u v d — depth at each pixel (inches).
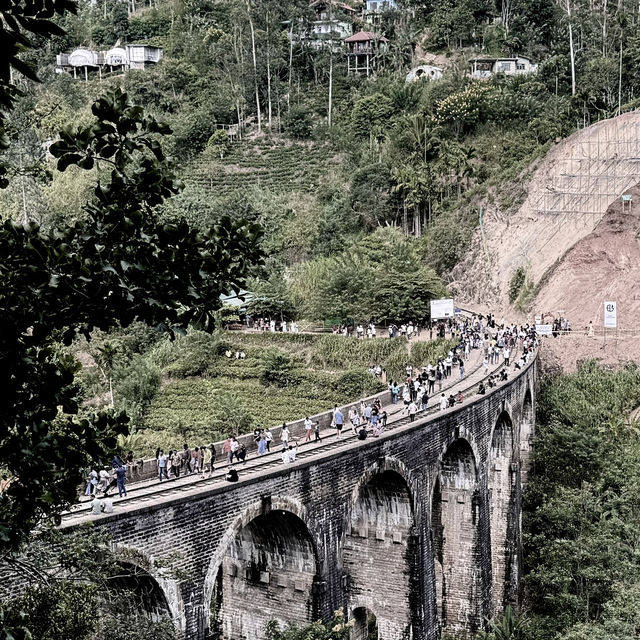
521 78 6811.0
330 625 1617.9
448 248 5570.9
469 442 2436.0
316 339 4724.4
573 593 2583.7
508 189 5526.6
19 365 597.6
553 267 4665.4
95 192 669.3
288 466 1633.9
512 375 3078.2
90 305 628.1
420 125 6456.7
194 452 1884.8
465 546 2506.2
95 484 1493.6
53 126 6235.2
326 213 6200.8
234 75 7642.7
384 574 2102.6
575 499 2800.2
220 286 690.2
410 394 2674.7
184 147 7180.1
